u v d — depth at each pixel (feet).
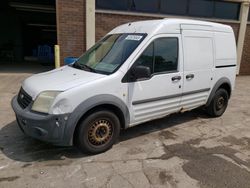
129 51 13.51
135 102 13.62
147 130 16.38
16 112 12.12
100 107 12.59
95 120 12.42
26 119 11.46
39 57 53.83
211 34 17.48
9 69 40.55
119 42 14.62
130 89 13.21
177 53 15.19
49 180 10.52
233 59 19.67
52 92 11.41
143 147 13.85
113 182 10.52
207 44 17.16
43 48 54.90
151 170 11.53
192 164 12.20
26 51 61.00
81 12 30.94
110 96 12.46
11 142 13.76
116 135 13.38
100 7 31.83
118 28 16.35
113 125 13.12
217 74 18.29
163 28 14.44
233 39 19.56
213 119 19.25
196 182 10.72
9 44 56.85
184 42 15.60
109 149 13.41
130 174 11.15
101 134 12.80
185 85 15.93
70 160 12.18
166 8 34.83
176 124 17.76
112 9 32.30
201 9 37.11
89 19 31.19
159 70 14.42
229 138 15.64
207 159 12.76
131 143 14.30
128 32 14.99
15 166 11.48
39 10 53.88
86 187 10.13
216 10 38.24
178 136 15.62
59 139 11.51
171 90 15.14
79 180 10.59
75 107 11.50
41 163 11.82
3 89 25.71
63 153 12.82
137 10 33.45
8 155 12.42
